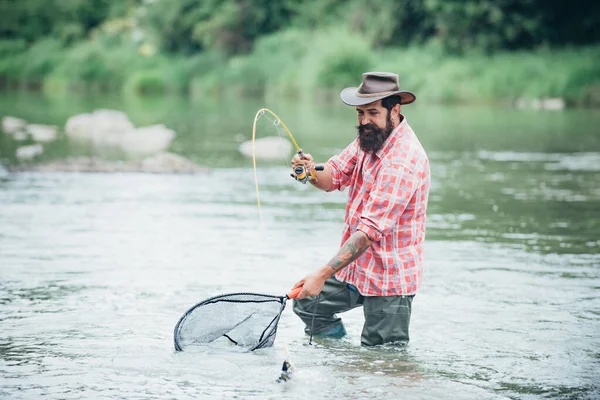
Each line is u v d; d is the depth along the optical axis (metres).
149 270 9.87
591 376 6.59
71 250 10.87
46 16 88.94
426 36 62.06
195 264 10.18
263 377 6.47
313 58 59.59
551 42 57.84
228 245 11.30
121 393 6.10
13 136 27.06
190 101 53.66
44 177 17.58
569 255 10.84
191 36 80.50
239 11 74.56
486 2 55.62
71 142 25.58
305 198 15.53
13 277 9.49
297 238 11.80
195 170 19.08
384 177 7.19
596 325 7.93
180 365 6.73
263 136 28.48
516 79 49.56
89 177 17.70
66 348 7.12
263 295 7.33
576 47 55.84
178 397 6.02
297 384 6.31
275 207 14.49
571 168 20.11
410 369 6.72
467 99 50.19
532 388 6.32
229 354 7.05
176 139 27.14
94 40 84.44
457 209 14.34
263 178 18.22
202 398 6.00
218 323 7.28
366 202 7.44
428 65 54.53
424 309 8.45
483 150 24.23
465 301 8.73
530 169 19.92
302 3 74.19
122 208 14.05
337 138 27.70
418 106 46.81
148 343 7.29
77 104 47.91
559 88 47.62
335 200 15.38
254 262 10.32
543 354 7.12
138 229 12.30
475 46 57.28
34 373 6.50
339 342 7.50
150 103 50.53
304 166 7.82
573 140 27.27
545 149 24.58
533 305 8.59
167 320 7.97
